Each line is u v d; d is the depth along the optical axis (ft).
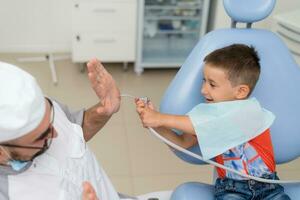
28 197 2.84
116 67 11.10
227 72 3.84
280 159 4.49
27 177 2.88
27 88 2.55
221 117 3.85
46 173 2.99
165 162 7.64
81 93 9.68
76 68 10.86
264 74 4.25
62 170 3.08
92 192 2.82
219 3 10.14
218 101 3.99
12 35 11.39
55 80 10.07
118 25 10.17
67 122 3.46
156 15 10.61
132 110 9.10
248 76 3.89
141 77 10.71
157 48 11.19
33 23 11.32
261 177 4.02
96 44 10.31
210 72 3.91
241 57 3.86
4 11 11.05
